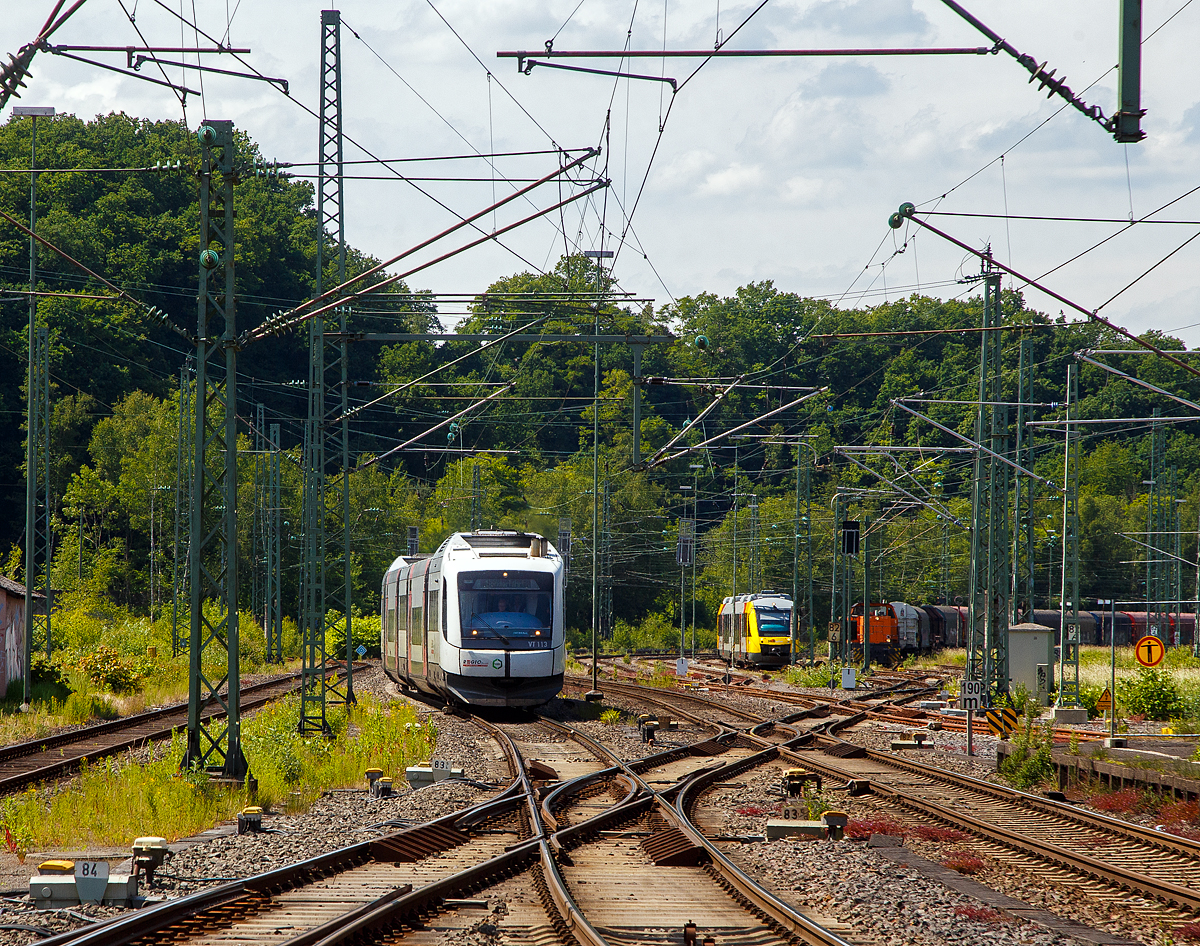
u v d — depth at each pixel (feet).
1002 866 133.28
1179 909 113.70
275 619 649.20
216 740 185.06
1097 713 345.51
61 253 182.19
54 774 207.51
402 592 416.87
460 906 105.60
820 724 325.83
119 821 151.94
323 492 266.16
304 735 256.11
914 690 477.36
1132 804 182.70
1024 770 214.48
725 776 212.43
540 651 319.06
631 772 204.33
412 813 160.04
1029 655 375.45
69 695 341.41
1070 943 99.66
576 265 274.98
